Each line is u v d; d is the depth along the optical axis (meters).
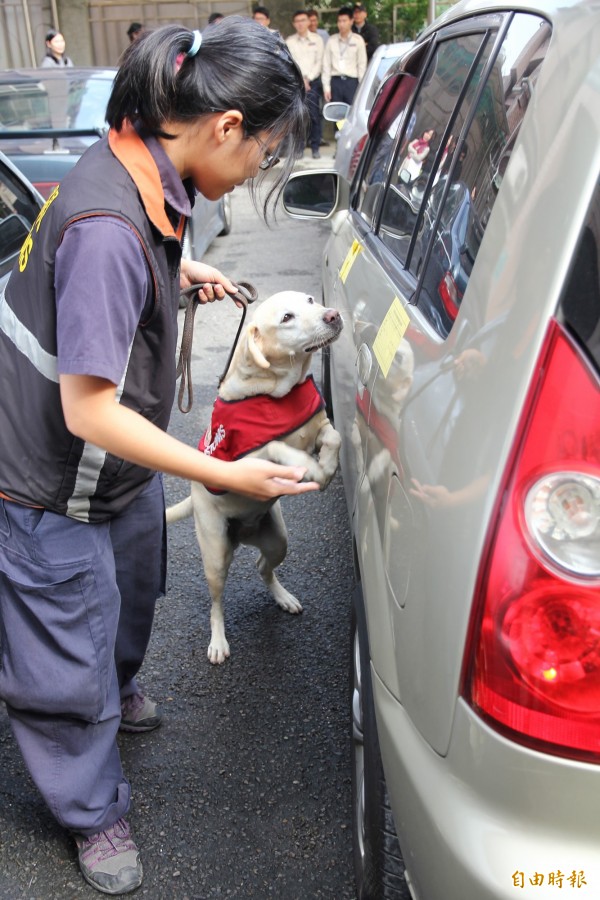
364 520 1.84
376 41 13.14
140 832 2.11
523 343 1.10
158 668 2.75
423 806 1.21
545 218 1.14
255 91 1.47
